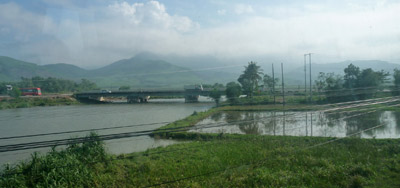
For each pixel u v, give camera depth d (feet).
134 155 64.08
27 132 58.90
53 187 43.32
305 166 53.36
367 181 43.45
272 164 55.16
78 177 47.34
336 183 44.06
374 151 62.08
